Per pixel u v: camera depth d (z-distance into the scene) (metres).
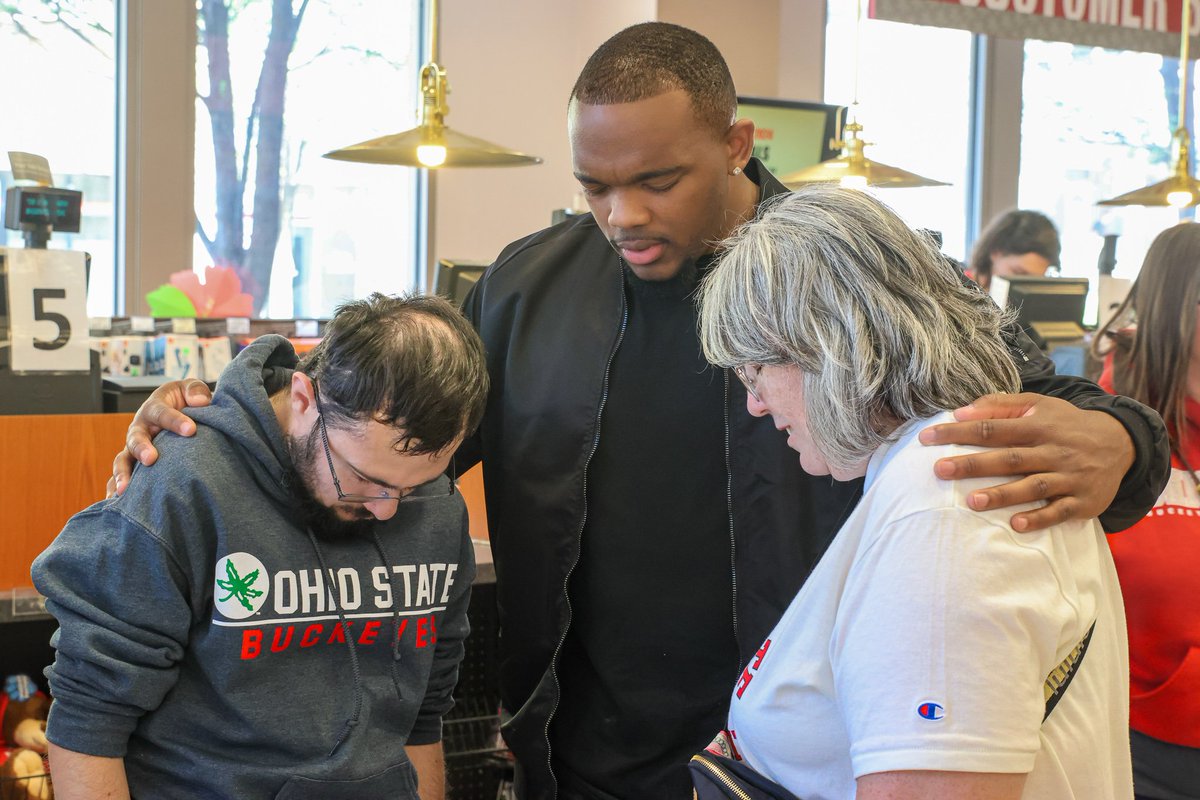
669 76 1.39
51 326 2.29
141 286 5.45
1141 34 4.74
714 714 1.60
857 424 1.04
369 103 5.95
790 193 1.18
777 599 1.54
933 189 6.90
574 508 1.62
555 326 1.67
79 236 5.38
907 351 1.03
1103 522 1.26
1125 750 1.12
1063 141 7.09
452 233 6.13
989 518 0.97
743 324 1.08
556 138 6.34
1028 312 4.48
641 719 1.62
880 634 0.95
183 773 1.33
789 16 6.22
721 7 6.03
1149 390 1.99
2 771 2.12
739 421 1.55
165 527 1.28
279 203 5.80
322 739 1.37
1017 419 1.04
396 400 1.22
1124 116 7.18
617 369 1.62
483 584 2.48
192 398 1.42
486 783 2.49
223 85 5.61
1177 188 4.18
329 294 5.96
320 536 1.38
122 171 5.40
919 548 0.96
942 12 4.34
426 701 1.56
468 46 6.07
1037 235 5.01
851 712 0.96
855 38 3.75
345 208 5.96
